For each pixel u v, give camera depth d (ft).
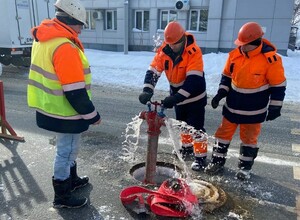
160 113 10.14
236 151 14.71
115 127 17.69
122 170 12.28
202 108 12.60
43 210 9.53
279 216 9.71
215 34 52.39
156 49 12.67
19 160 12.82
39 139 15.20
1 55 36.35
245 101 11.15
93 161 13.01
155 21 57.62
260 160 13.83
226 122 12.05
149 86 12.25
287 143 16.08
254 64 10.62
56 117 8.61
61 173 9.34
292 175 12.49
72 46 8.03
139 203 9.66
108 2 60.29
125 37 53.36
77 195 10.44
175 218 9.30
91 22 63.72
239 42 10.40
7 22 33.71
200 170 12.55
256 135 11.73
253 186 11.48
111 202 10.10
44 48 8.16
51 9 38.50
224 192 10.88
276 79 10.44
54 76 8.20
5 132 15.16
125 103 23.67
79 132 8.89
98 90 28.27
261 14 49.34
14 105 21.95
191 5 53.78
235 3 50.24
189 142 13.67
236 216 9.55
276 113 10.63
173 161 13.21
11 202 9.89
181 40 11.25
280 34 49.32
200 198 10.37
